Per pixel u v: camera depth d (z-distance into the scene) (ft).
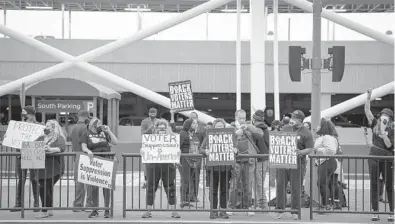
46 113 74.38
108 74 73.10
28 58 93.45
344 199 41.57
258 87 63.21
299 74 41.81
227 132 35.53
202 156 36.06
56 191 51.67
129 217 36.73
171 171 36.55
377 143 37.29
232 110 96.48
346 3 95.04
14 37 72.33
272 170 45.98
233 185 36.22
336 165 39.70
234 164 35.45
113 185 35.53
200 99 96.37
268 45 93.81
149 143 35.60
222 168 37.09
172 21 69.41
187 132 40.63
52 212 38.09
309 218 36.96
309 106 95.76
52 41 94.48
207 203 45.32
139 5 102.99
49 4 102.01
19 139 37.09
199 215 38.09
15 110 85.61
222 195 37.09
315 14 42.73
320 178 39.52
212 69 94.43
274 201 42.32
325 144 39.60
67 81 74.13
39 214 36.55
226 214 36.63
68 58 72.74
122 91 95.55
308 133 37.78
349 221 35.68
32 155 35.42
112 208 36.09
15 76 93.45
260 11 63.46
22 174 35.50
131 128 88.02
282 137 35.50
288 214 38.06
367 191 54.34
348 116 97.40
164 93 96.02
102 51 72.43
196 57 94.38
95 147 37.47
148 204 36.47
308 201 42.22
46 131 37.11
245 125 38.83
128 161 72.23
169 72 94.43
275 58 68.74
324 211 35.81
